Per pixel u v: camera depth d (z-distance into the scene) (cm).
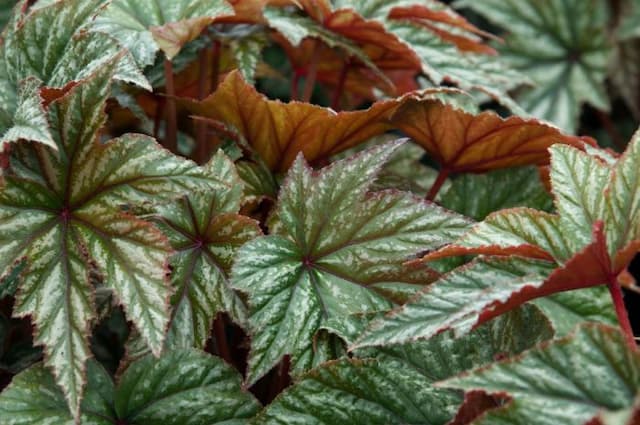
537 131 111
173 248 103
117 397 100
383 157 103
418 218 103
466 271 96
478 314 93
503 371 89
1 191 98
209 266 104
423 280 103
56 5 105
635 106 175
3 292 103
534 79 169
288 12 119
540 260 97
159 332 96
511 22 169
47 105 101
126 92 116
